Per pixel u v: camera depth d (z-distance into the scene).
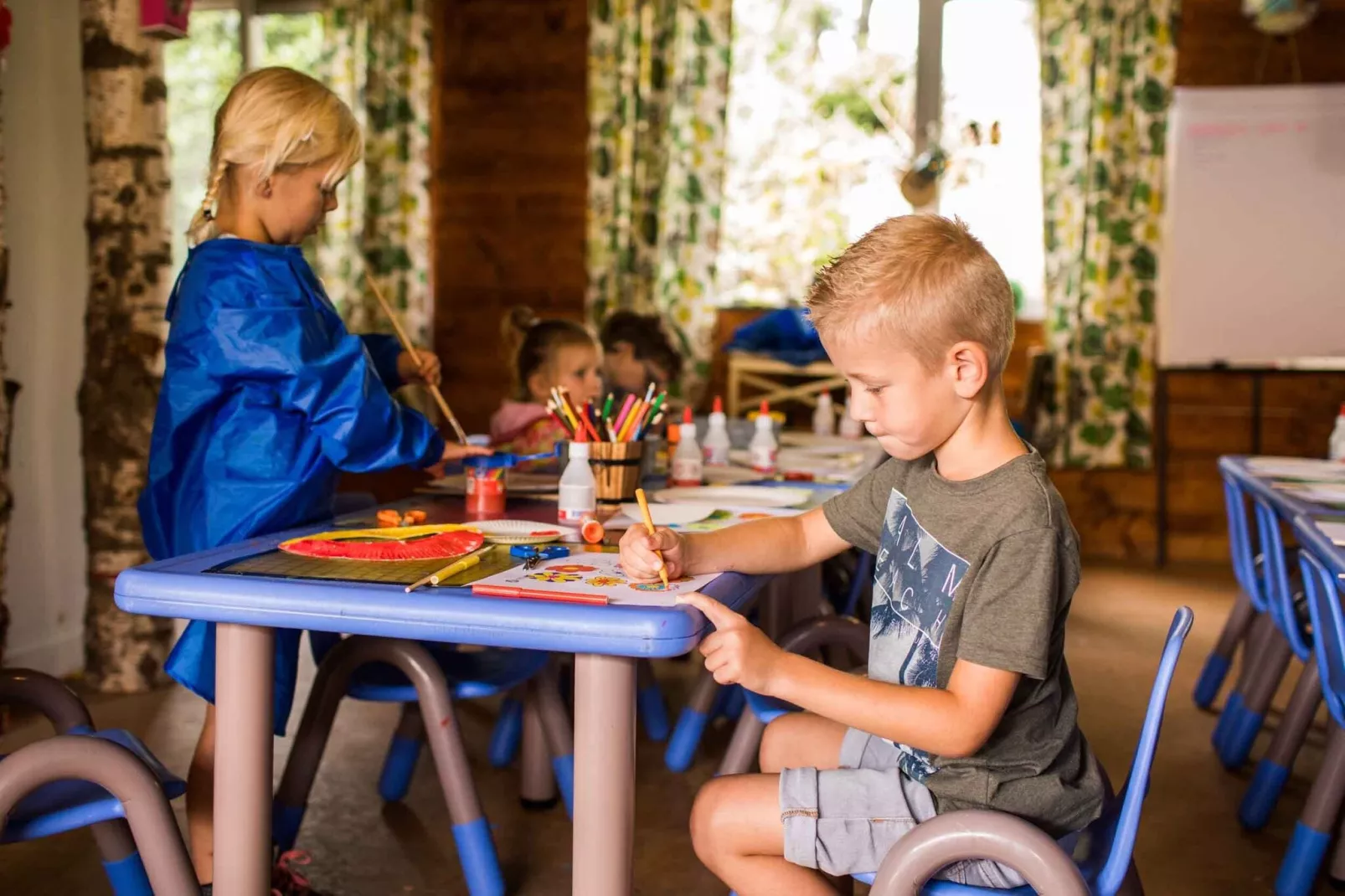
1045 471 1.17
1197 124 4.93
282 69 1.73
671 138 5.12
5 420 2.61
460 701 2.93
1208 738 2.78
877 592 1.28
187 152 5.49
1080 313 5.04
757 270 5.35
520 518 1.68
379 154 5.21
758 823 1.19
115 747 1.27
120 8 2.88
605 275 5.23
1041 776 1.15
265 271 1.66
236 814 1.27
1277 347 4.93
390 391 2.13
